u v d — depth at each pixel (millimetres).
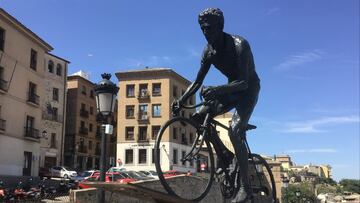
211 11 5828
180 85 76875
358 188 149125
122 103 74062
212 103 6090
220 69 6254
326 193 134000
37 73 50500
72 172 53000
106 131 13656
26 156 48062
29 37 48781
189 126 6164
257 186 7340
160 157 5688
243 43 5988
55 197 32594
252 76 6199
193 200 5852
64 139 74562
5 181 38031
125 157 72750
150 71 73062
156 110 72812
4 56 44438
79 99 77812
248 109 6199
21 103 47125
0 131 42969
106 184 5008
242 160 6094
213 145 6238
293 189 71625
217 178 6285
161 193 5262
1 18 43844
